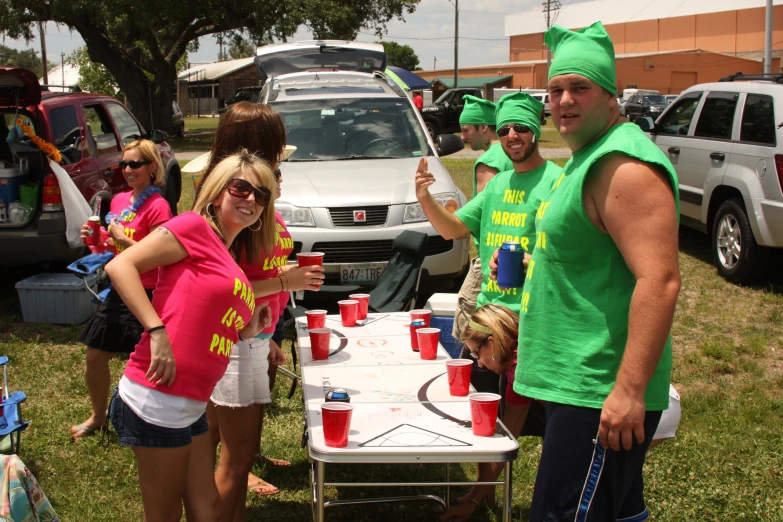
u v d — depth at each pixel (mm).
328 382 3035
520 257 3066
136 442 2420
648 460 3934
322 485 2539
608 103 2234
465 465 3994
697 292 7199
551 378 2291
